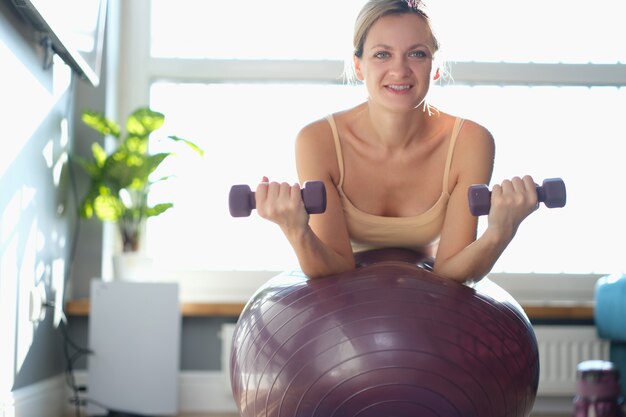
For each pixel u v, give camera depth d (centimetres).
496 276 394
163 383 333
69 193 360
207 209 393
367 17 156
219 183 394
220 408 373
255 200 142
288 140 396
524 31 398
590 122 398
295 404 137
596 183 397
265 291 154
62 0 268
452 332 134
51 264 331
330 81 397
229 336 366
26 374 301
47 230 323
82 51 297
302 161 170
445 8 397
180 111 396
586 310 365
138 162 351
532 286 394
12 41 263
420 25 154
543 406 382
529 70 396
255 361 143
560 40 398
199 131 396
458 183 167
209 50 400
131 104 399
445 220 166
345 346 133
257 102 397
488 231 146
